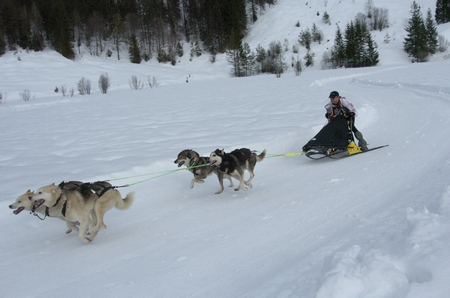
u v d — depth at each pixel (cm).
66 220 490
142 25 6894
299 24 6862
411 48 5275
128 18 6931
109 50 6412
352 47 5284
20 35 5703
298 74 4097
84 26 6675
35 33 5816
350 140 804
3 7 5672
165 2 7631
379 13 6488
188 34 7169
